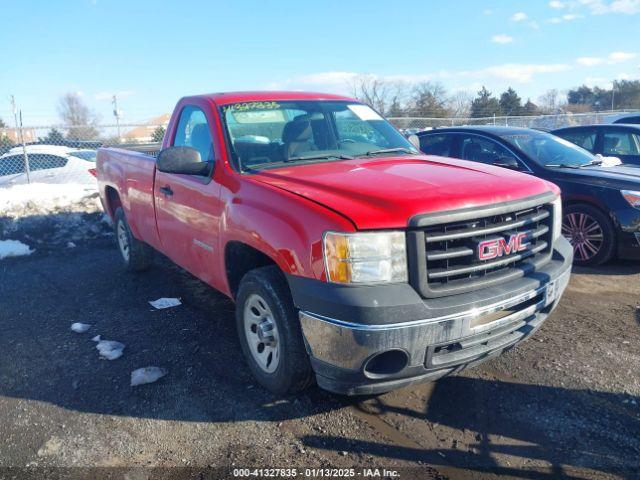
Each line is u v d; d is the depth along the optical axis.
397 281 2.87
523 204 3.25
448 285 2.97
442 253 2.93
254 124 4.25
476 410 3.36
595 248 6.32
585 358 3.98
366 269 2.81
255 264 3.90
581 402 3.42
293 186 3.37
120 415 3.43
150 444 3.12
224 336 4.54
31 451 3.09
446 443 3.05
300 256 3.00
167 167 3.94
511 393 3.54
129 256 6.31
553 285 3.43
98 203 10.23
